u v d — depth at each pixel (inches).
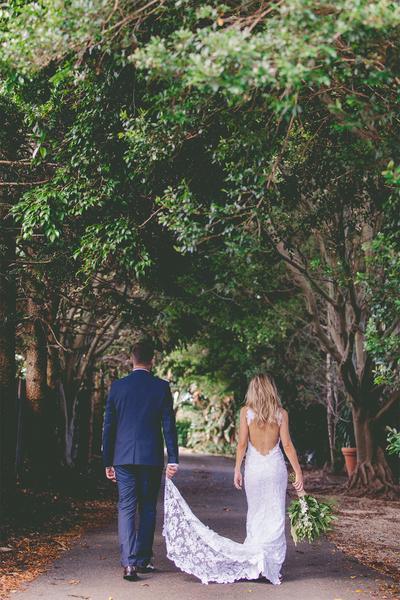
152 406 279.0
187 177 340.2
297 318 810.8
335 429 978.7
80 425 821.2
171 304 657.6
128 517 269.3
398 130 249.3
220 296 667.4
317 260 604.4
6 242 393.1
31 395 568.4
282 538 269.3
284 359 1021.8
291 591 249.1
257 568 259.9
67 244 380.5
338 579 271.1
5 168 376.8
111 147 328.2
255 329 759.1
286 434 279.9
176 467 278.1
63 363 745.0
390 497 687.1
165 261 468.8
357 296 697.6
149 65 191.9
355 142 300.4
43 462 565.3
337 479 911.0
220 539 264.8
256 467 275.1
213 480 794.2
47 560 296.2
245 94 206.4
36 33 205.0
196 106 247.1
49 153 354.6
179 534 268.1
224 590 248.4
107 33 222.4
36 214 333.7
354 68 214.5
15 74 239.8
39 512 436.5
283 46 177.8
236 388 1259.8
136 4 228.8
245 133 272.5
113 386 284.0
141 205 357.7
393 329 579.8
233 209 298.2
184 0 226.2
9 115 360.8
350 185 375.6
